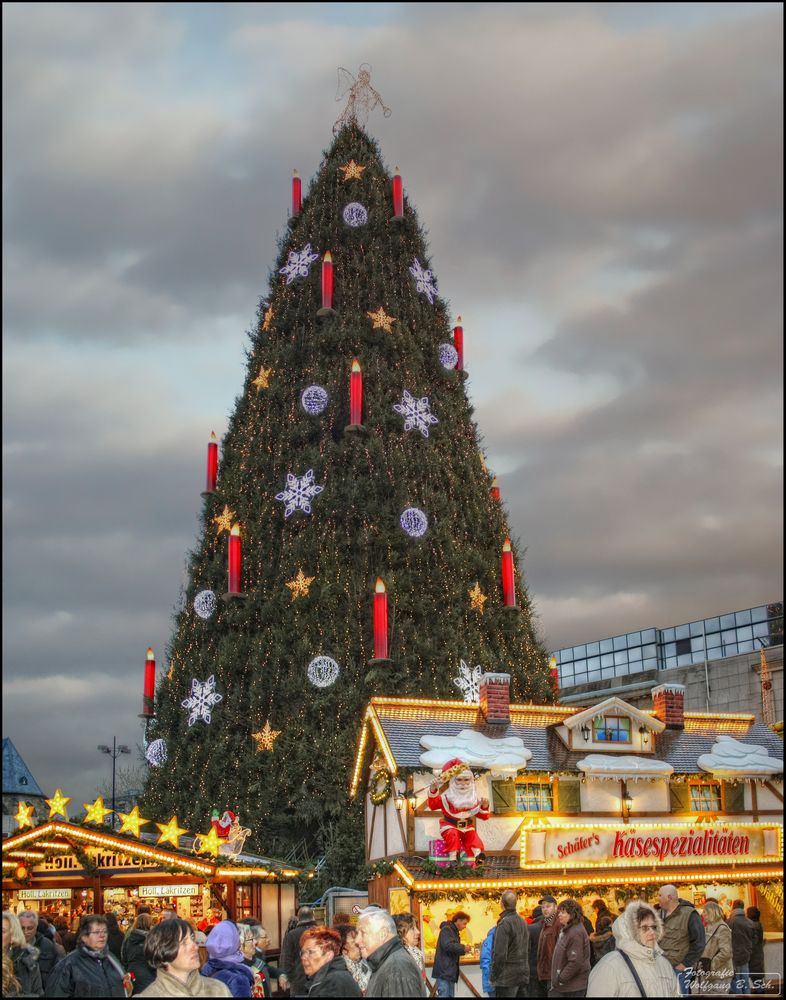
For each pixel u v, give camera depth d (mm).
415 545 51438
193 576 55281
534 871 29531
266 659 49812
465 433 58531
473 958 27672
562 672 77250
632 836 30812
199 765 49656
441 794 28891
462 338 63188
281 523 53406
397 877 29062
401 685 47312
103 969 12883
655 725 33469
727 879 31359
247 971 12906
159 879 27500
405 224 62125
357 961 14094
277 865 29859
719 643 67500
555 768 31391
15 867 26750
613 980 11562
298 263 60469
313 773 45875
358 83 66688
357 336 57062
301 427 54500
